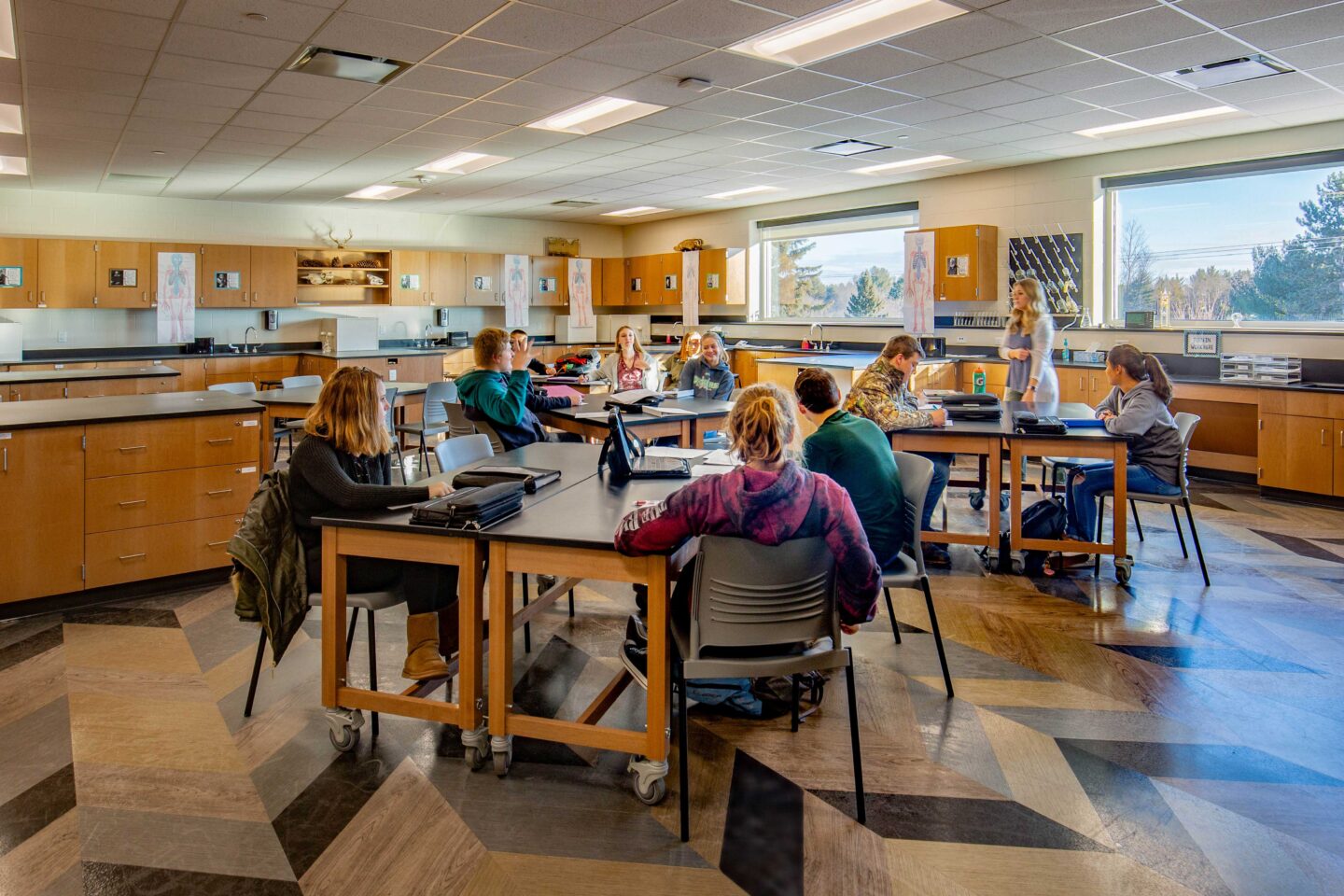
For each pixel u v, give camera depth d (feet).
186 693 10.00
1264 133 21.99
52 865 6.75
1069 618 12.46
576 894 6.41
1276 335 21.98
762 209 36.73
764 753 8.57
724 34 14.19
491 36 14.16
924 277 27.07
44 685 10.22
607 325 42.39
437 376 35.63
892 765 8.31
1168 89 17.88
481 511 7.86
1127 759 8.41
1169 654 11.07
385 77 16.49
